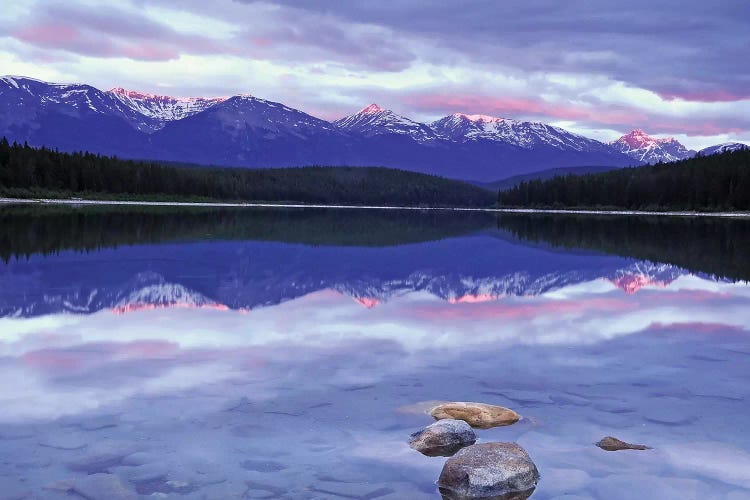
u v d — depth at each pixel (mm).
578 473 5371
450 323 11750
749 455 5758
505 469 5148
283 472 5312
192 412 6699
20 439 5898
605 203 136625
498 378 8156
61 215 51906
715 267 22359
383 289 16219
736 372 8555
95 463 5406
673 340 10484
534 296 15375
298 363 8742
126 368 8359
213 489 4984
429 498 4945
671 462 5586
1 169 93375
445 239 36969
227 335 10445
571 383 7996
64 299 13672
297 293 15297
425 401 7090
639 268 21938
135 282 16438
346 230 44938
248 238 33719
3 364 8453
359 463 5527
